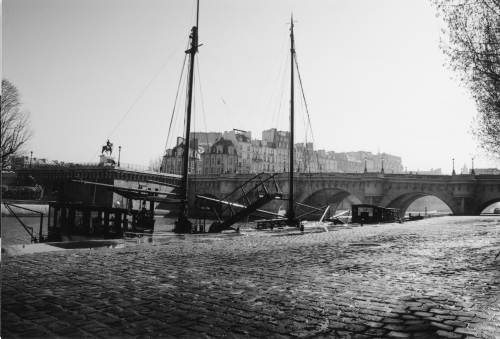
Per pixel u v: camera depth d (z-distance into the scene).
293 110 35.78
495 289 7.61
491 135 28.52
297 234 25.22
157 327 5.18
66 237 26.88
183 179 27.08
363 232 27.66
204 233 25.66
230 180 83.81
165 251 13.95
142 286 7.73
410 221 55.16
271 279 8.58
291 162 35.38
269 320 5.52
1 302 6.36
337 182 73.94
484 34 18.62
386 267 10.44
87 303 6.35
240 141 134.25
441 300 6.70
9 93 31.77
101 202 80.38
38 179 90.62
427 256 13.02
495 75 18.61
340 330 5.11
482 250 15.06
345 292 7.30
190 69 27.53
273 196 30.91
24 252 12.93
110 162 89.62
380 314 5.84
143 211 26.11
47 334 4.86
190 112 27.31
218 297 6.84
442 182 66.31
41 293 7.04
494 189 63.31
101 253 13.00
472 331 5.08
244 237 22.11
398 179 69.50
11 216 64.31
